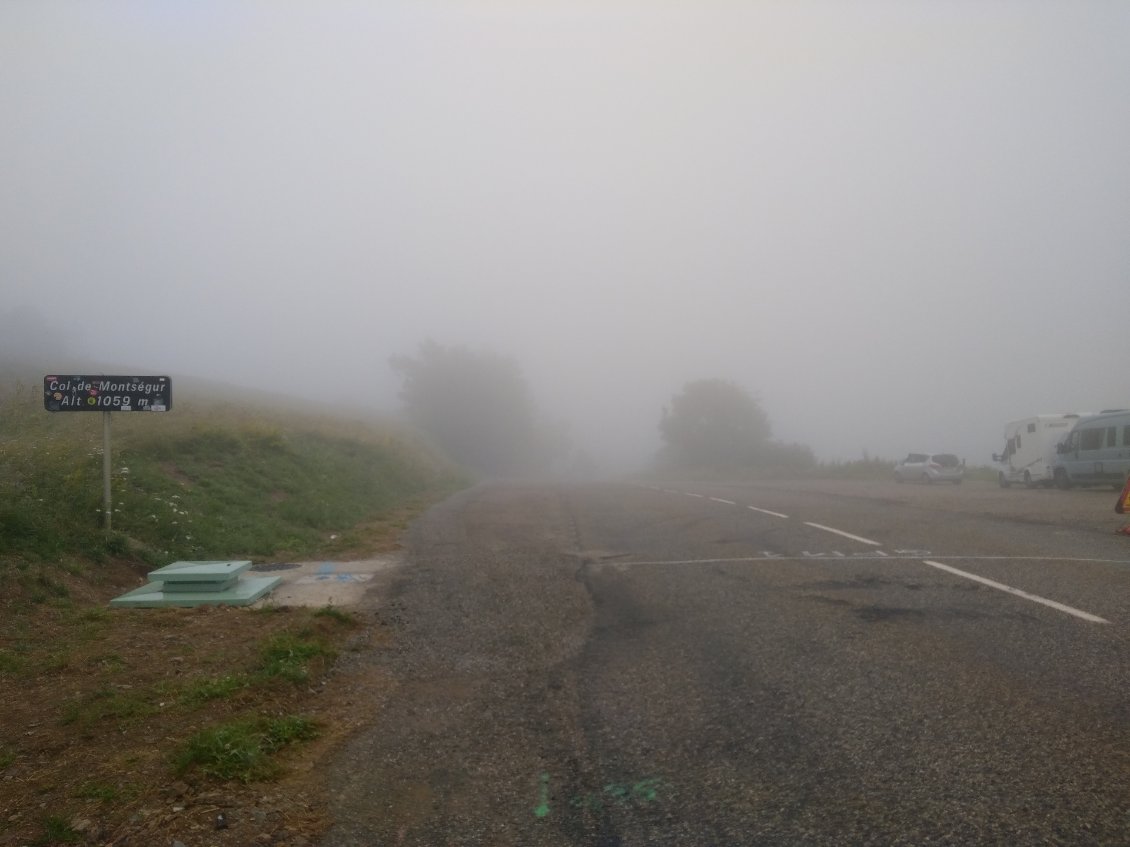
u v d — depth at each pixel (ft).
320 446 81.66
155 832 13.80
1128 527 48.34
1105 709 18.83
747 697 20.80
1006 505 69.21
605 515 65.67
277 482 57.06
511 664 24.49
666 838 14.16
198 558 37.83
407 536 51.03
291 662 22.86
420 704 21.16
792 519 58.44
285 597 32.22
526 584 35.65
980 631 25.67
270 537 44.45
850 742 17.65
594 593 33.94
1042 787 15.23
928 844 13.51
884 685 21.04
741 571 37.70
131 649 23.91
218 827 14.16
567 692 21.89
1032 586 31.94
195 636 25.66
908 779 15.80
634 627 28.45
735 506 71.87
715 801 15.40
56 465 39.60
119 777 15.72
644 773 16.78
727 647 25.34
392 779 16.74
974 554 40.19
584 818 14.99
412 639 27.07
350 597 32.65
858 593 31.78
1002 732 17.75
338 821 14.92
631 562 41.37
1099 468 90.63
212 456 57.11
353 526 54.75
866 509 66.23
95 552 33.09
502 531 54.24
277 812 14.89
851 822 14.35
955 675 21.54
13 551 29.48
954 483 125.49
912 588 32.27
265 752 17.31
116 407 35.86
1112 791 14.97
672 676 22.84
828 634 26.09
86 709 19.01
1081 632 25.09
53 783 15.49
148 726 18.34
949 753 16.83
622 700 21.09
